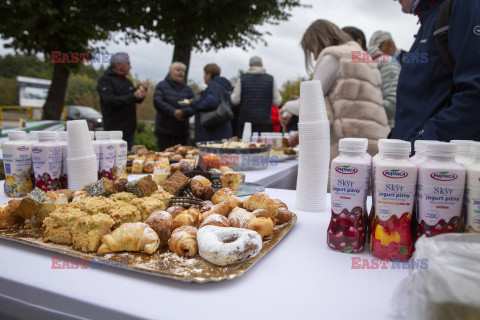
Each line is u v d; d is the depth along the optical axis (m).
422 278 0.52
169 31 7.06
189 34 7.04
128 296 0.65
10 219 1.02
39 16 6.29
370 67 2.26
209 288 0.69
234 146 2.49
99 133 1.72
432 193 0.77
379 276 0.75
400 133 1.70
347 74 2.15
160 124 4.63
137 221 0.95
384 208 0.82
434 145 0.78
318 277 0.75
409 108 1.63
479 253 0.51
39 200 1.00
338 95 2.20
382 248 0.83
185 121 4.76
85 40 7.48
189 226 0.89
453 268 0.50
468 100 1.27
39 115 7.96
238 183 1.58
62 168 1.49
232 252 0.74
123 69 3.92
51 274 0.74
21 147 1.43
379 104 2.30
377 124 2.26
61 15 6.80
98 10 6.52
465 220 0.78
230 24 7.21
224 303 0.63
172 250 0.86
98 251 0.82
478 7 1.28
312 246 0.94
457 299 0.49
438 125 1.35
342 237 0.89
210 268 0.75
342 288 0.70
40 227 1.04
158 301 0.63
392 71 3.20
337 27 2.33
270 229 0.95
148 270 0.72
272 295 0.66
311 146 1.30
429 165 0.78
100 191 1.16
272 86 4.83
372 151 2.26
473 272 0.49
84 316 0.64
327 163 1.33
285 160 3.09
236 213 0.99
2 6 6.41
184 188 1.36
